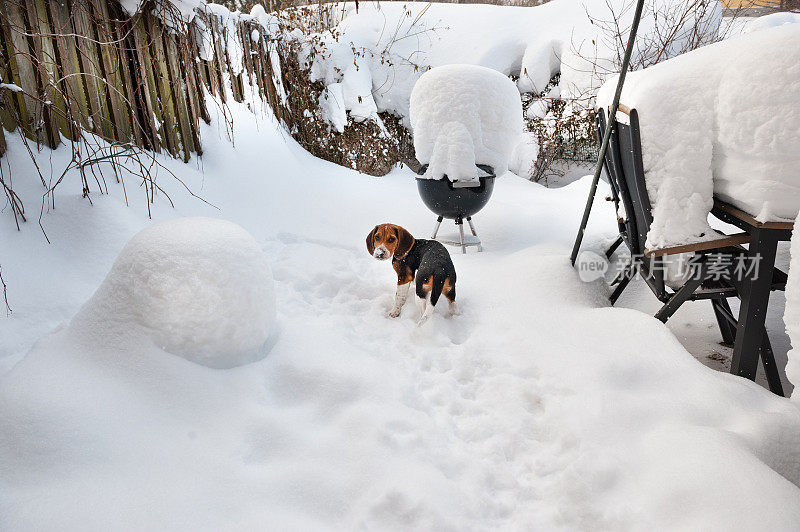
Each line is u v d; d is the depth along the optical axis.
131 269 2.07
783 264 3.67
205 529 1.51
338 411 2.09
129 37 3.85
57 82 3.09
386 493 1.65
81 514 1.49
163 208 3.65
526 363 2.53
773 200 2.12
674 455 1.76
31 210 2.91
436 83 3.74
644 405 2.08
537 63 7.64
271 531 1.52
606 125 3.15
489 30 7.98
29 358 1.99
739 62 2.17
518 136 3.97
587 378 2.29
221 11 5.07
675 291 2.80
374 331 2.89
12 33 2.96
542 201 5.46
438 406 2.28
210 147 4.77
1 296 2.42
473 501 1.74
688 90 2.39
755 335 2.29
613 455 1.87
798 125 2.01
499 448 2.01
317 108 6.90
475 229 4.62
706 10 6.97
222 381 2.08
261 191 4.81
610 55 7.07
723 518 1.49
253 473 1.74
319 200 5.09
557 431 2.07
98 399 1.83
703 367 2.26
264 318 2.28
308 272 3.49
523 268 3.56
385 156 7.33
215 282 2.06
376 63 7.79
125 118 3.84
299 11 8.42
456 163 3.69
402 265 3.02
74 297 2.66
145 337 2.04
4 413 1.71
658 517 1.60
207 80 4.95
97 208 3.10
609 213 4.92
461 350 2.69
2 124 2.97
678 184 2.43
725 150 2.31
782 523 1.42
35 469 1.61
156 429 1.82
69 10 3.36
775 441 1.80
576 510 1.70
